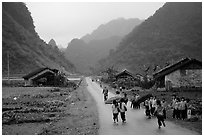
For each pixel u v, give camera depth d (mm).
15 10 167875
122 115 20906
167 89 49188
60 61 191875
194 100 31000
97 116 24016
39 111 27234
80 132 17797
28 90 53844
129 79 74000
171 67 49656
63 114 25266
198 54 182875
